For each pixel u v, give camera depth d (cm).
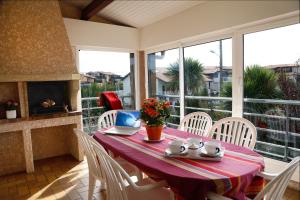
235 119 228
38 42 339
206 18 335
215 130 242
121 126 257
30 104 355
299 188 257
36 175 323
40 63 341
